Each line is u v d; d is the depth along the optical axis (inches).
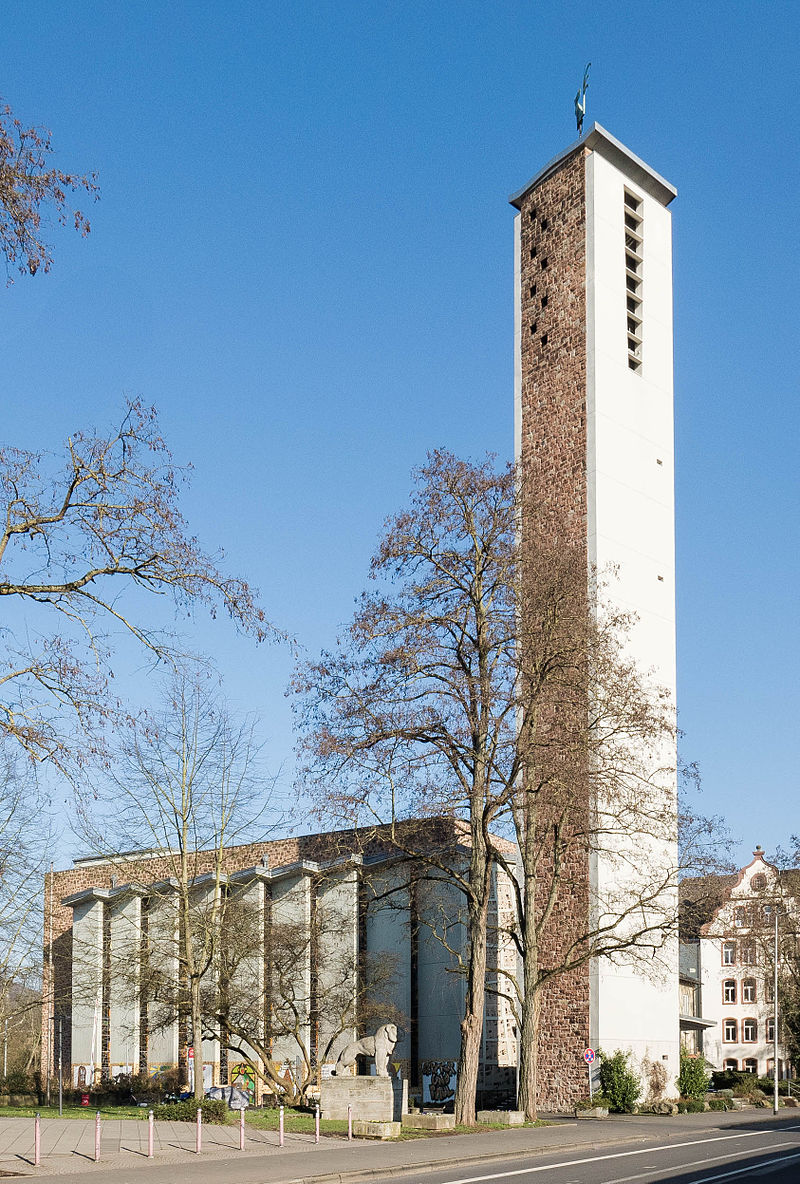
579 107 2134.6
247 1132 1138.0
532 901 1465.3
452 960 2000.5
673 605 2026.3
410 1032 2030.0
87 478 744.3
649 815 1505.9
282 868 2110.0
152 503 756.0
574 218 2055.9
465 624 1336.1
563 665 1349.7
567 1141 1128.8
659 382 2092.8
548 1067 1781.5
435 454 1380.4
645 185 2161.7
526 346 2084.2
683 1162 967.0
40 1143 925.2
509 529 1374.3
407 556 1370.6
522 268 2132.1
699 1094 1878.7
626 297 2066.9
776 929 2032.5
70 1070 2395.4
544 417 2025.1
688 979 2869.1
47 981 1846.7
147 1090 2171.5
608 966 1754.4
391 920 2079.2
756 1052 3058.6
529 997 1433.3
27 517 734.5
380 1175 849.5
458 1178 834.2
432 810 1272.1
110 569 768.3
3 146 649.0
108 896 2322.8
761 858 3179.1
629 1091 1702.8
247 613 783.1
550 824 1521.9
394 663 1290.6
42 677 724.7
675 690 1990.7
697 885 1769.2
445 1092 1957.4
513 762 1305.4
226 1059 2170.3
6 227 652.1
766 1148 1117.1
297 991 1931.6
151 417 757.9
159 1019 1910.7
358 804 1278.3
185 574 772.0
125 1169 826.8
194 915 1637.6
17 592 750.5
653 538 2010.3
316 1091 1749.5
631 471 1989.4
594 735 1450.5
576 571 1395.2
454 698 1283.2
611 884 1765.5
